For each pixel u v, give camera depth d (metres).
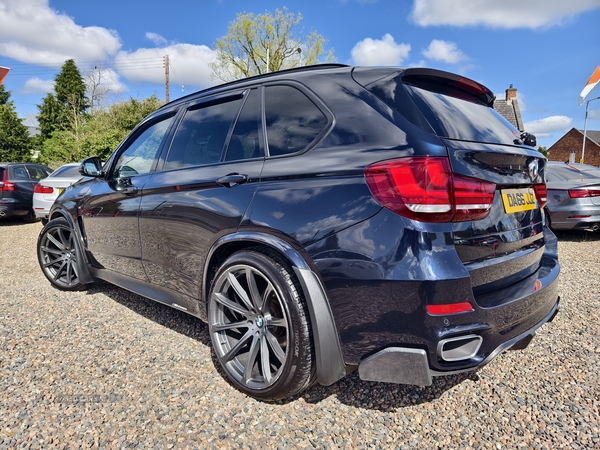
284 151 2.06
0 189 9.12
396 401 2.07
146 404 2.04
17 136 34.28
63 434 1.81
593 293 3.74
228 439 1.79
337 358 1.80
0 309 3.43
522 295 1.85
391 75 1.96
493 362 2.47
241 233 2.06
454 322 1.60
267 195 1.99
